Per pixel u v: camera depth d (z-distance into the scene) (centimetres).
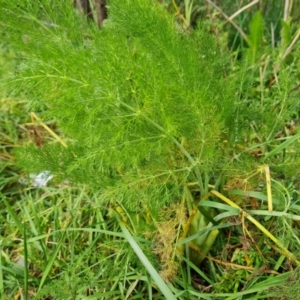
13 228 96
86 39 87
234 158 81
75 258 84
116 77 69
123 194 75
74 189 102
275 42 133
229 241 89
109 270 82
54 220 94
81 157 73
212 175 85
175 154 80
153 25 68
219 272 86
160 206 76
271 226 85
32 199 101
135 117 71
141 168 76
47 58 68
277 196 76
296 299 68
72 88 68
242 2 130
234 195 83
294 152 82
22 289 85
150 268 73
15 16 74
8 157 113
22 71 68
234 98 82
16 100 118
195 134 74
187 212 87
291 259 75
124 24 69
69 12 76
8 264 87
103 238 91
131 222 84
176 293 77
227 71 107
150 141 74
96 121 72
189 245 83
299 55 109
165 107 72
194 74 71
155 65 70
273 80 114
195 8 132
